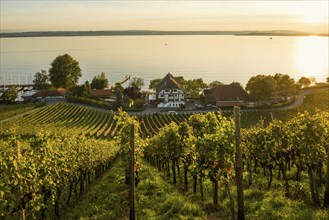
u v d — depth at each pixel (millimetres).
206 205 22531
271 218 18375
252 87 130875
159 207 23172
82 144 32094
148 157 52469
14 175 17516
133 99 153750
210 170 21297
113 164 49125
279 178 28812
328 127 23438
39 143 25391
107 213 22406
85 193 30391
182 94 142125
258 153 26844
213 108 130500
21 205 18125
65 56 169875
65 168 24172
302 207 19828
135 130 28266
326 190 19891
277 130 25016
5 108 131000
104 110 129000
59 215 23625
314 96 139250
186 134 30641
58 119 110375
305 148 21344
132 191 20344
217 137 20141
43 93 156625
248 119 104875
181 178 34500
